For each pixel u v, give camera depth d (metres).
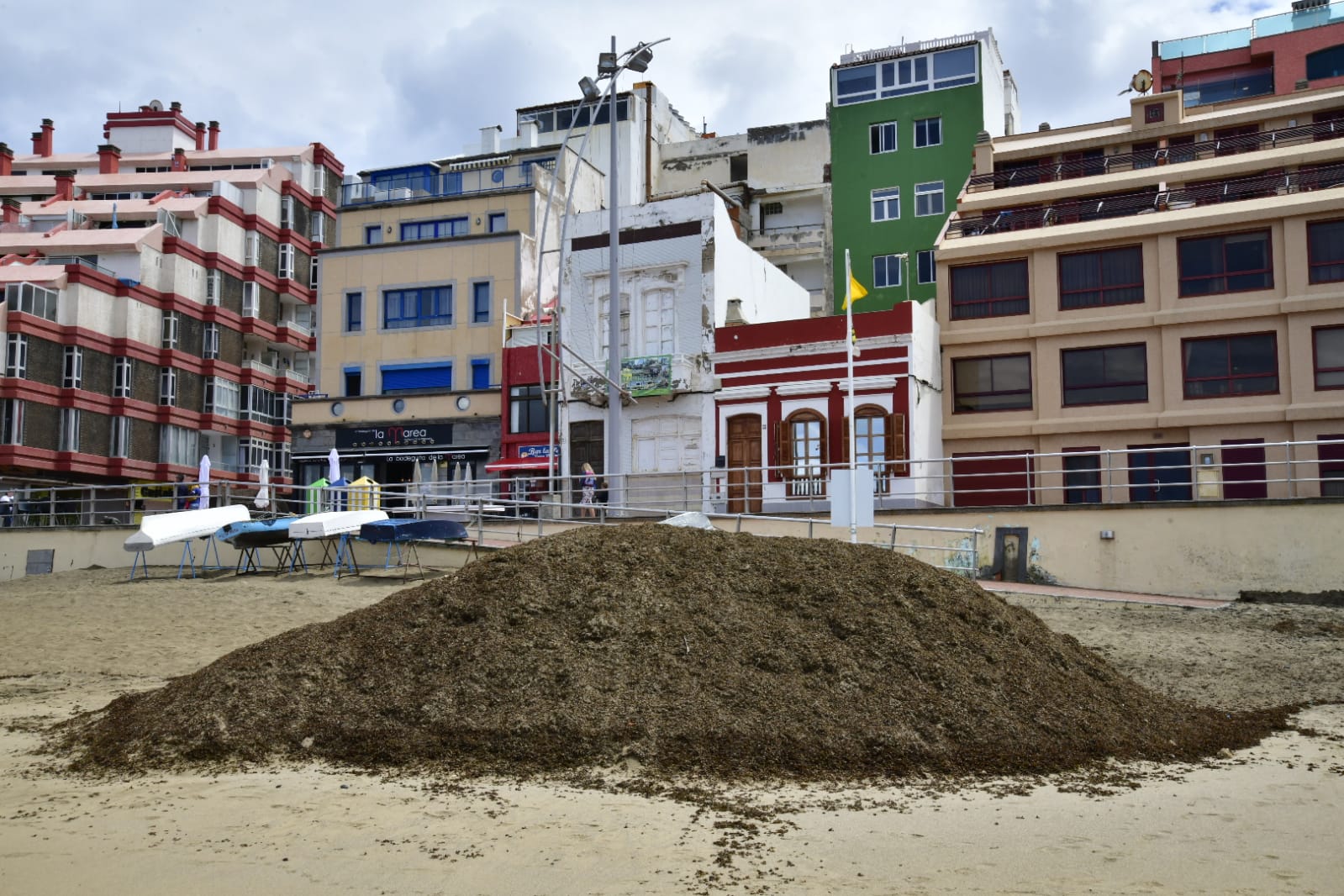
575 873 6.88
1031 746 9.80
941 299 33.75
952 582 12.40
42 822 8.05
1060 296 32.66
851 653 10.88
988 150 38.91
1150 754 10.03
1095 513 24.19
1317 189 31.27
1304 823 8.00
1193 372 30.95
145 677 14.46
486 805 8.38
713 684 10.36
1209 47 48.19
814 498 30.58
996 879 6.77
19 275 49.78
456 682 10.57
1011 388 32.91
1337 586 22.03
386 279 48.06
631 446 34.56
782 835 7.64
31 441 47.19
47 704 12.82
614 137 30.03
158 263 54.44
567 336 36.44
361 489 28.22
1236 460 30.02
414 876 6.84
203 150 73.75
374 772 9.38
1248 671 14.41
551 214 51.22
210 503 37.78
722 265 34.94
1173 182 34.00
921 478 27.31
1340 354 29.42
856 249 46.81
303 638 11.68
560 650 10.81
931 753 9.59
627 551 12.55
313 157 66.12
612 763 9.42
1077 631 17.14
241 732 10.09
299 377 62.03
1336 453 29.06
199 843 7.52
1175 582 23.33
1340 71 45.12
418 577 23.94
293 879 6.79
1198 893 6.54
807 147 56.91
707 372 33.66
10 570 30.91
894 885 6.66
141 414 52.28
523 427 39.00
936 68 47.03
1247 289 30.62
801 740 9.62
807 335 31.52
